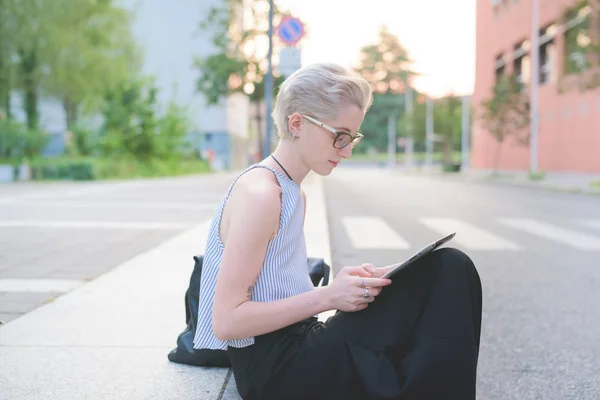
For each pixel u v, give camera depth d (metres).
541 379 2.53
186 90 45.34
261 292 1.50
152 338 2.68
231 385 2.12
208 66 31.53
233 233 1.42
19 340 2.65
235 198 1.47
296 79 1.47
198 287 2.23
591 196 16.16
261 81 30.55
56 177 24.05
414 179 31.95
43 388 2.09
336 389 1.44
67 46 25.17
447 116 51.41
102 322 2.96
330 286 1.45
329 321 1.52
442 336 1.36
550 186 20.62
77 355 2.45
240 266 1.41
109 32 27.55
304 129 1.46
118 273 4.29
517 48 34.72
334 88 1.42
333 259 5.55
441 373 1.34
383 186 22.70
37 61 25.28
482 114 31.62
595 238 7.16
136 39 30.14
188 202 12.02
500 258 5.71
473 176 36.47
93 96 27.42
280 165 1.52
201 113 46.09
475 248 6.36
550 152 29.53
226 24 31.16
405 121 56.16
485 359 2.80
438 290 1.40
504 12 36.38
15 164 23.84
